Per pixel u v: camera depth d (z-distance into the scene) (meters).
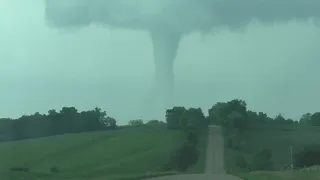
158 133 128.38
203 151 106.94
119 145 118.06
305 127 134.75
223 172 81.44
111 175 81.75
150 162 98.50
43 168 93.88
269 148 107.75
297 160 97.69
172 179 67.94
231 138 118.00
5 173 88.06
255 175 70.19
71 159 103.88
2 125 133.00
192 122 130.50
